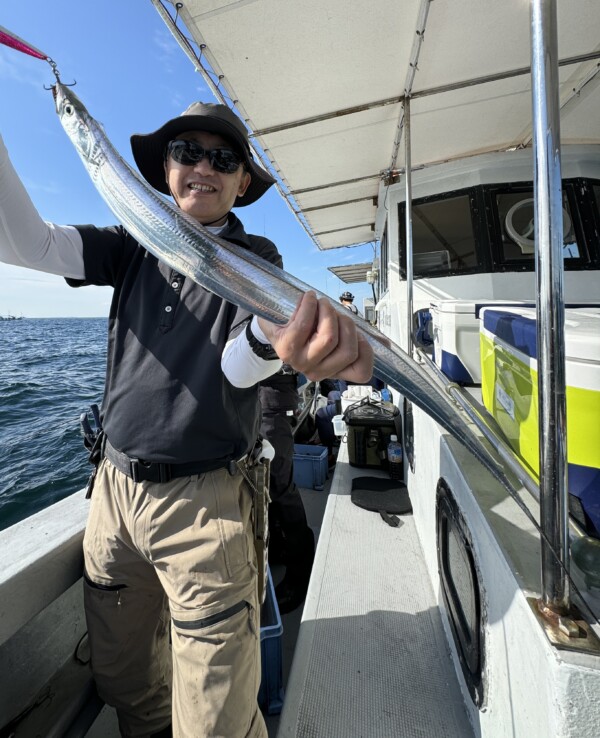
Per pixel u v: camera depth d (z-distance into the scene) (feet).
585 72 7.25
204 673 3.31
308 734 4.12
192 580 3.60
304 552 7.92
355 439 10.06
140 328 4.08
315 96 7.62
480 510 3.53
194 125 3.99
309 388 20.83
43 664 4.87
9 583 4.00
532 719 2.52
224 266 3.30
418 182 10.63
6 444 26.40
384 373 3.24
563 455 2.33
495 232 9.76
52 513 5.34
